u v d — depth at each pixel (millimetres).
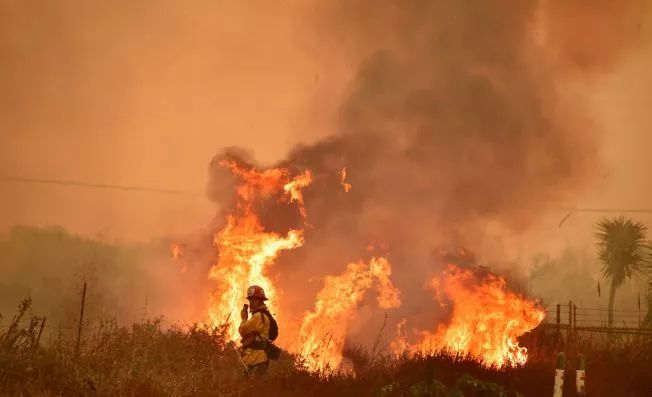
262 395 8102
